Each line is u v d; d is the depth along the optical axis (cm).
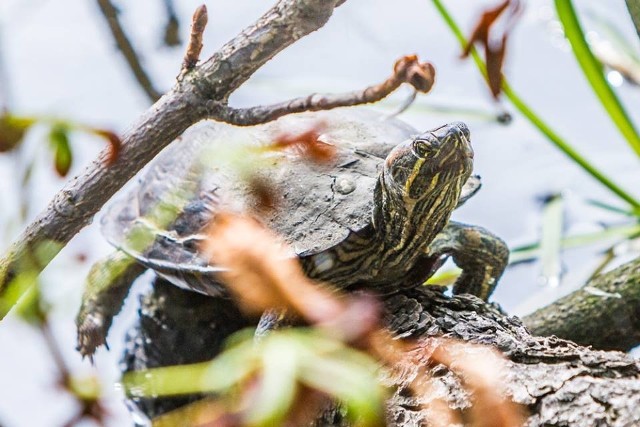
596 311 436
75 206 419
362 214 429
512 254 448
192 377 416
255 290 412
